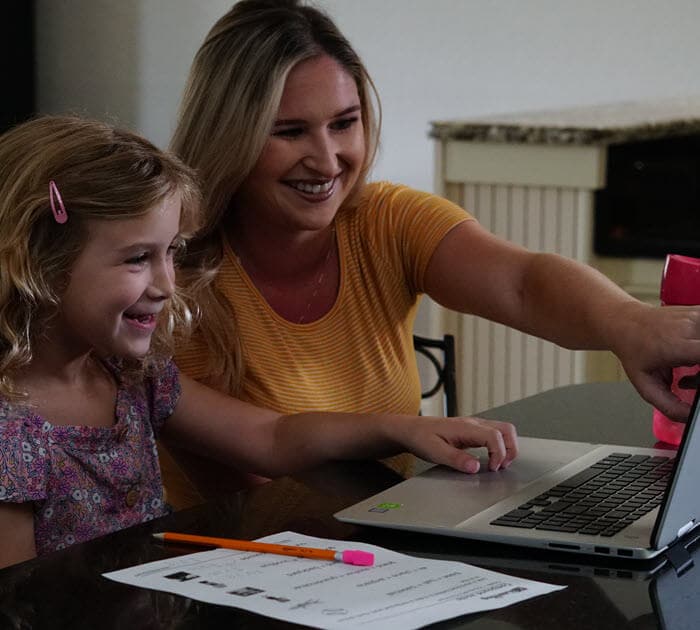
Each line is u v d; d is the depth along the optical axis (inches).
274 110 68.0
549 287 67.0
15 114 210.2
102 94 209.6
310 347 73.3
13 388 54.2
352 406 73.5
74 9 208.8
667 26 180.9
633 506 49.7
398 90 192.7
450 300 73.8
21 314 53.6
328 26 70.6
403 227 75.3
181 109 71.9
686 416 56.3
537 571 44.3
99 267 52.6
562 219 133.0
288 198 70.0
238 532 49.0
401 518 48.5
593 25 183.6
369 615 39.5
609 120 138.4
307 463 60.7
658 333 56.5
